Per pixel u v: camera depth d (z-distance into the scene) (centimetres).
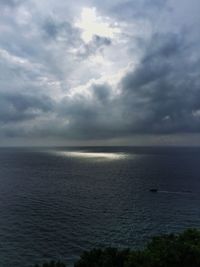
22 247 4528
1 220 5991
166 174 14200
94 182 11612
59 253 4306
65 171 16012
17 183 11175
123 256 2684
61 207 7206
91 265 2652
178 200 8069
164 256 2511
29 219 6094
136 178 12812
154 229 5409
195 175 13675
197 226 5591
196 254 2564
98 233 5191
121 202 7812
